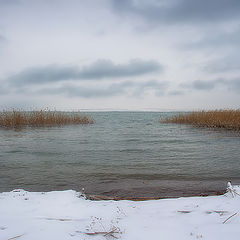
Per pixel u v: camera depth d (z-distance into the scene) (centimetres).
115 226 283
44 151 1038
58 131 1961
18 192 444
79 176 634
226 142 1298
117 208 357
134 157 901
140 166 752
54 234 256
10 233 257
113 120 3984
